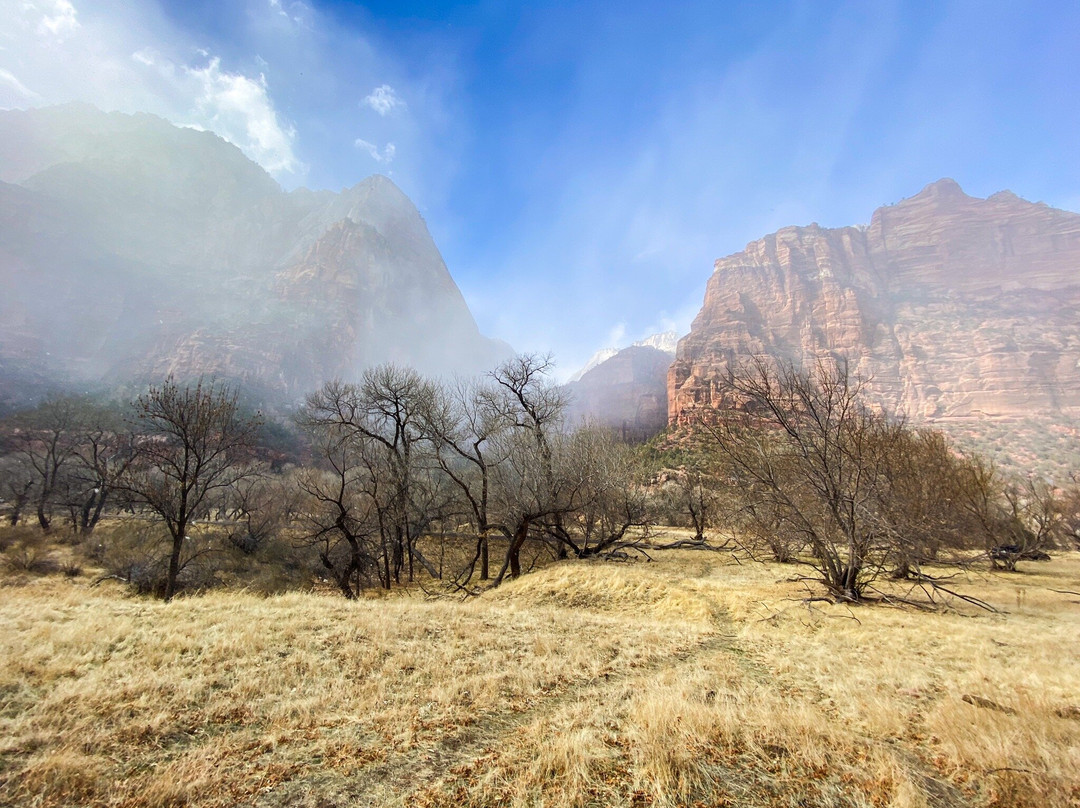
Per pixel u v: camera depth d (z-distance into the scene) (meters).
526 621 12.35
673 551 34.03
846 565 17.92
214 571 28.73
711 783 4.62
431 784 4.63
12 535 34.66
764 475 18.72
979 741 5.43
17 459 46.31
